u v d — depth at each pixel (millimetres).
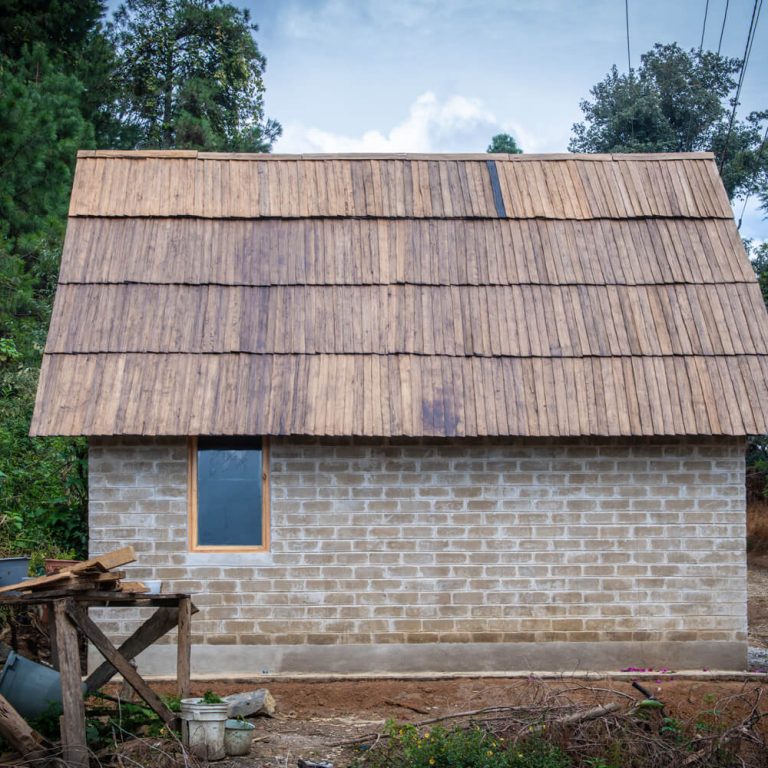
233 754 8617
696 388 11180
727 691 10617
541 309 11844
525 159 13609
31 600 7719
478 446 11359
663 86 38562
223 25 35969
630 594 11359
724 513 11438
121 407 10734
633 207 12992
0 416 17094
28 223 21281
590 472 11391
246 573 11148
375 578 11234
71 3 28062
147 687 8430
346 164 13344
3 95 21641
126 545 11047
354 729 9539
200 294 11742
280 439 11234
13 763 7633
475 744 8258
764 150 32344
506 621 11281
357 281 12008
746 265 12375
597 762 8375
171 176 12914
